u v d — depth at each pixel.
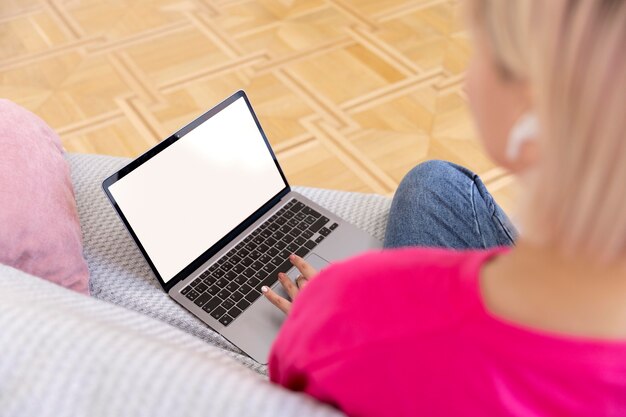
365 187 1.89
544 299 0.38
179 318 1.08
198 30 2.46
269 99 2.17
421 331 0.41
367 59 2.32
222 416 0.53
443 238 1.09
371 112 2.12
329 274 0.50
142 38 2.42
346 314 0.45
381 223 1.27
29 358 0.58
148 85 2.22
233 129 1.24
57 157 1.18
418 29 2.45
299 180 1.90
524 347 0.38
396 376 0.43
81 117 2.10
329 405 0.52
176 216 1.14
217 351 0.83
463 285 0.41
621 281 0.37
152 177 1.13
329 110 2.13
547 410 0.39
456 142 2.01
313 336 0.48
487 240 1.10
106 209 1.23
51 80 2.24
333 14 2.53
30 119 1.18
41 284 0.81
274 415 0.52
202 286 1.13
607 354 0.37
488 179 1.90
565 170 0.33
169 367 0.56
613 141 0.31
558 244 0.36
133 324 0.82
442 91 2.19
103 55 2.34
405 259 0.46
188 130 1.19
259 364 1.02
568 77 0.32
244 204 1.23
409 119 2.09
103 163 1.32
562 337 0.37
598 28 0.30
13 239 0.96
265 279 1.15
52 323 0.60
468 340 0.40
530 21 0.33
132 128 2.06
